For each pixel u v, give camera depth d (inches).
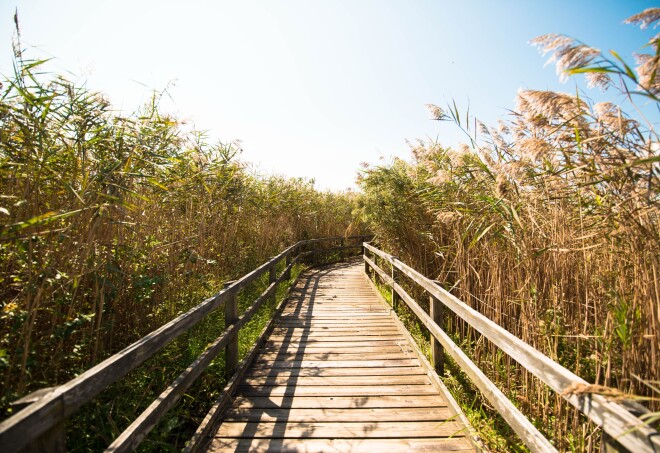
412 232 247.6
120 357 71.0
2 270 105.2
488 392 95.7
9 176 107.9
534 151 96.0
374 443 105.2
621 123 80.6
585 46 68.7
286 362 168.9
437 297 140.9
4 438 42.7
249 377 151.8
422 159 244.5
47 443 51.6
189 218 214.5
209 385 140.0
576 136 87.0
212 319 192.9
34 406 48.8
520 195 119.6
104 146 124.9
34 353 91.5
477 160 145.3
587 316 100.3
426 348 180.5
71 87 115.9
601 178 86.0
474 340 158.9
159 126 146.6
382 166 254.8
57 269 104.1
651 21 65.8
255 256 340.8
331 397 134.1
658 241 73.3
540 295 114.4
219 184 255.6
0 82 102.4
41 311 108.3
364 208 287.9
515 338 81.9
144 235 158.1
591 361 95.5
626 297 83.4
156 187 161.6
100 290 122.1
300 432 110.8
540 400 108.3
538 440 69.8
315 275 447.8
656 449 43.0
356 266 549.3
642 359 77.8
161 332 89.3
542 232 112.2
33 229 104.5
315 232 586.9
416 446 103.5
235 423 116.3
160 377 129.6
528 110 106.3
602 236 90.8
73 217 108.6
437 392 137.4
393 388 141.4
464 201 172.1
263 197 366.3
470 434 103.0
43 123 104.8
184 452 93.7
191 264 205.6
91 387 60.9
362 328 223.9
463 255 167.8
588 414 56.5
